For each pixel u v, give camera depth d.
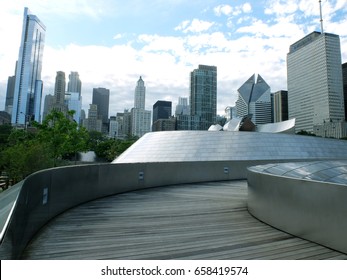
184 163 13.63
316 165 6.72
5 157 22.95
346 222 4.37
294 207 5.45
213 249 4.66
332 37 132.88
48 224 6.07
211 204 8.52
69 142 34.06
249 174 7.56
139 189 11.49
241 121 37.31
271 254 4.41
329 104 128.75
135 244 4.89
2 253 3.18
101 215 7.02
